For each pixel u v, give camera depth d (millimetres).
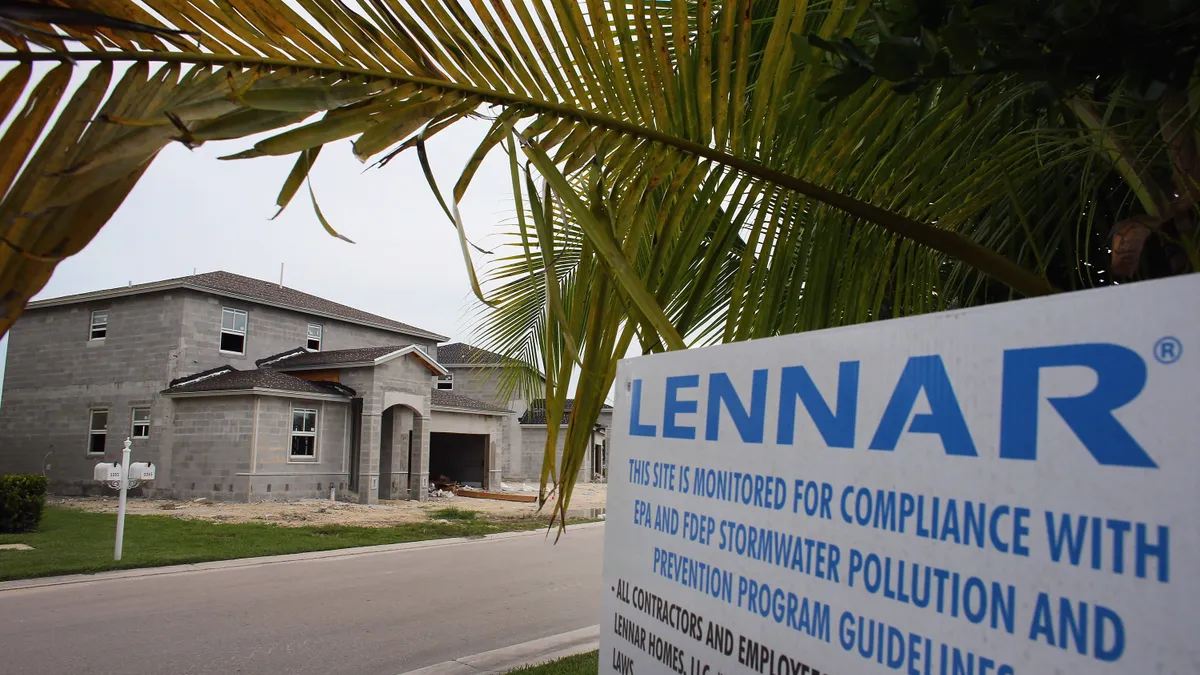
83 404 22281
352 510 19328
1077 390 761
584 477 36812
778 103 1582
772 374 1133
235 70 1336
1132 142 1599
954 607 841
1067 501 757
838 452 1006
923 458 898
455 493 26156
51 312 23344
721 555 1191
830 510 1006
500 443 28062
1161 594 679
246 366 22812
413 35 1421
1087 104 1698
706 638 1201
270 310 23766
